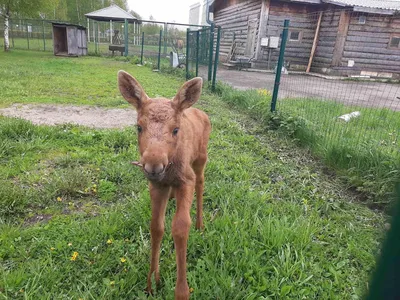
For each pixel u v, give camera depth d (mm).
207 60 12289
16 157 4738
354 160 4750
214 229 3221
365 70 18078
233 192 3922
